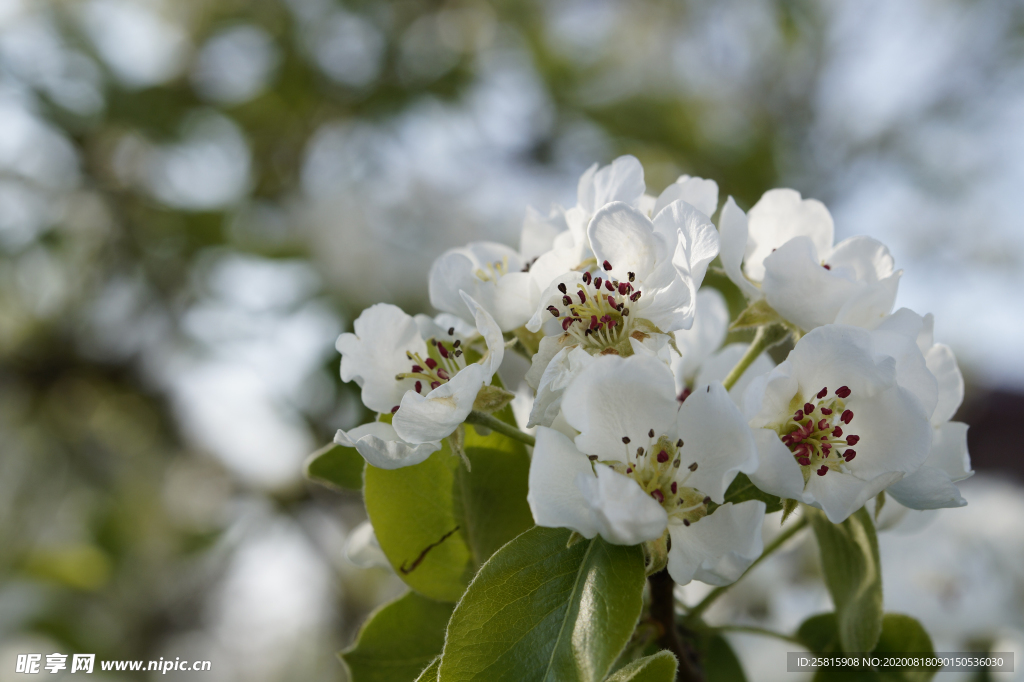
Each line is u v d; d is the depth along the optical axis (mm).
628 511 382
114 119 796
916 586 525
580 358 394
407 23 876
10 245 819
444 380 417
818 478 398
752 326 416
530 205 434
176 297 832
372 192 797
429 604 440
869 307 407
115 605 942
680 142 911
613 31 1035
